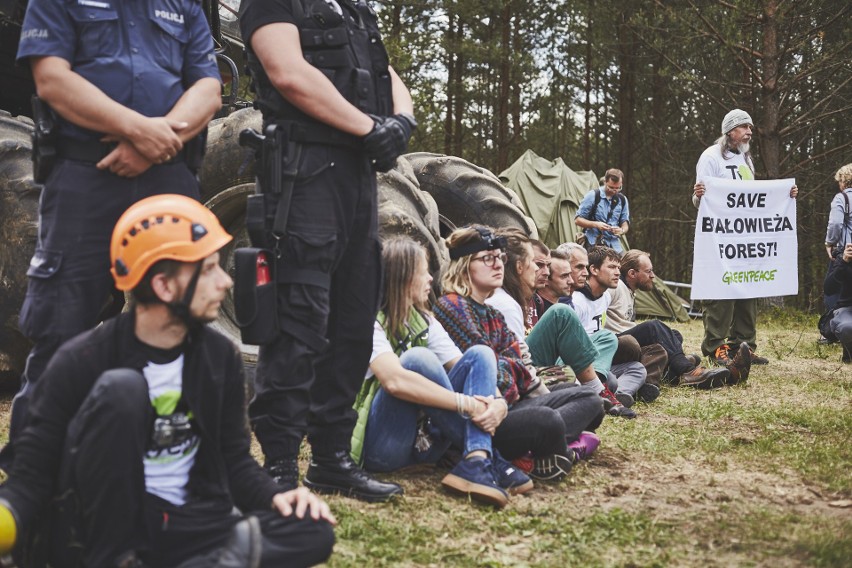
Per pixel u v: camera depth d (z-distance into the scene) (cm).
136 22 271
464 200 605
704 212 728
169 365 206
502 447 347
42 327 259
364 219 311
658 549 278
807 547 276
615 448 411
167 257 198
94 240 263
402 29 1953
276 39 291
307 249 293
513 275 428
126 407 189
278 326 291
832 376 685
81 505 192
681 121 2330
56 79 256
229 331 448
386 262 350
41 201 268
